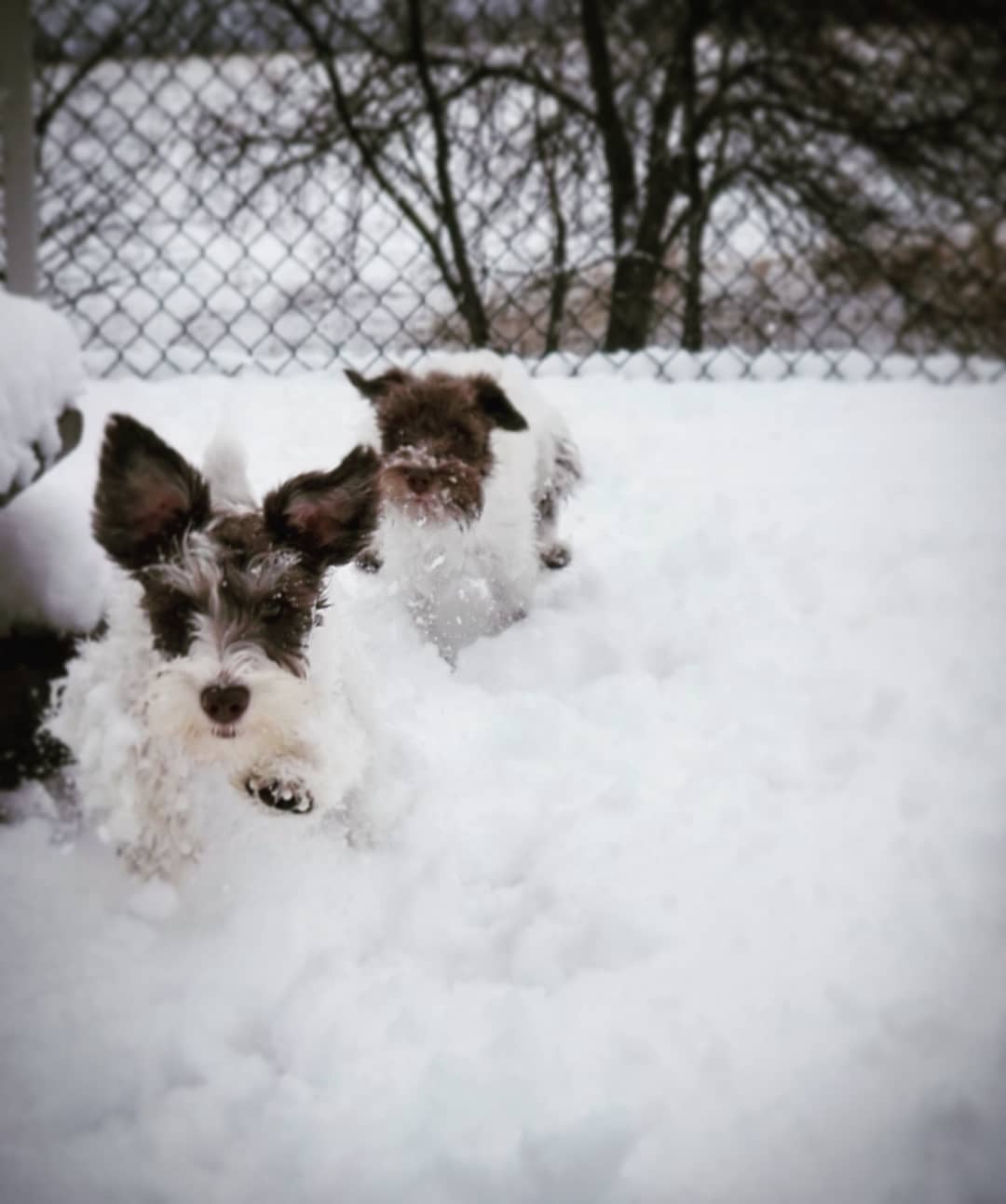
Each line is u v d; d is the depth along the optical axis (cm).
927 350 238
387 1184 55
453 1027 64
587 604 121
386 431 121
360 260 246
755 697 99
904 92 262
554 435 135
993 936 69
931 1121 57
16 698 83
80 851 78
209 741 71
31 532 88
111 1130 58
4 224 140
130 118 222
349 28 248
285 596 75
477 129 246
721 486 147
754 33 263
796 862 76
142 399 157
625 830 80
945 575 121
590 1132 56
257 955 70
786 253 254
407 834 82
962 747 90
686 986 66
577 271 217
